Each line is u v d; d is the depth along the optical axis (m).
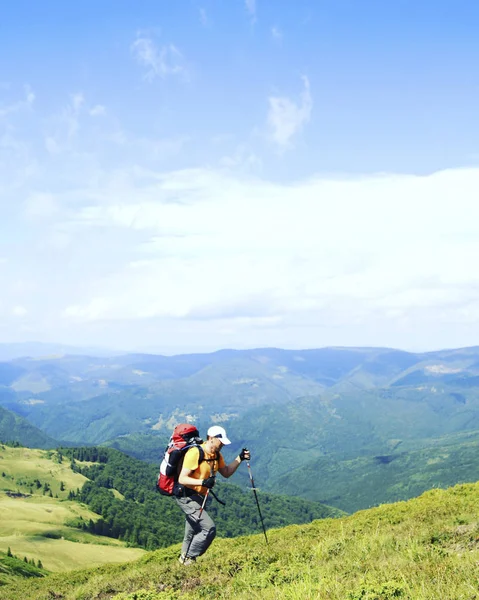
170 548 25.98
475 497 19.91
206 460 10.44
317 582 9.45
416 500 23.50
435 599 7.00
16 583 27.78
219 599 10.10
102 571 26.02
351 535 15.81
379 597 7.66
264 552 14.62
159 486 10.59
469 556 9.03
